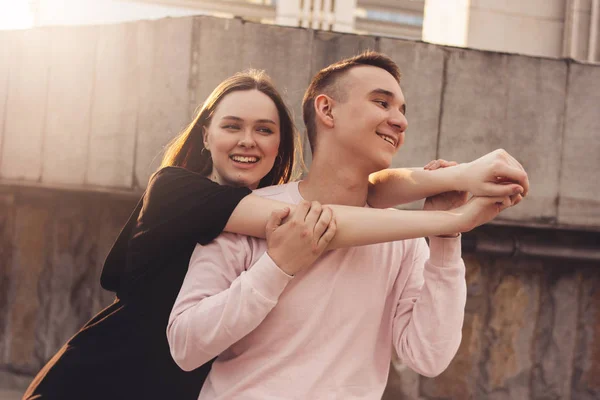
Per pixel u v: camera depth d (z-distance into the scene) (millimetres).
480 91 3961
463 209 1332
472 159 3957
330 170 1436
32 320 4574
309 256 1284
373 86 1380
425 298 1399
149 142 4020
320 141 1449
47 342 4543
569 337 4293
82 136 4203
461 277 1403
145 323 1658
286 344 1351
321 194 1447
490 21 6137
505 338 4242
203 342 1274
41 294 4574
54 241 4562
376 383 1435
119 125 4105
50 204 4582
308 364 1343
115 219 4465
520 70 3986
